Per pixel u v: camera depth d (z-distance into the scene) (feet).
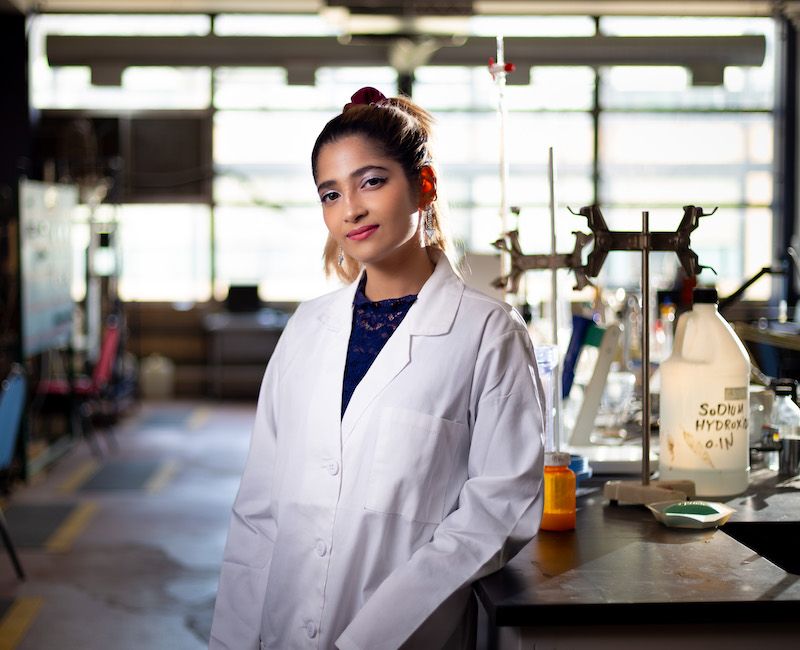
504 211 7.29
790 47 34.99
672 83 35.45
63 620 12.67
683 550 4.95
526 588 4.35
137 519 17.72
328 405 4.82
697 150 35.68
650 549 4.98
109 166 31.94
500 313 4.82
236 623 5.02
